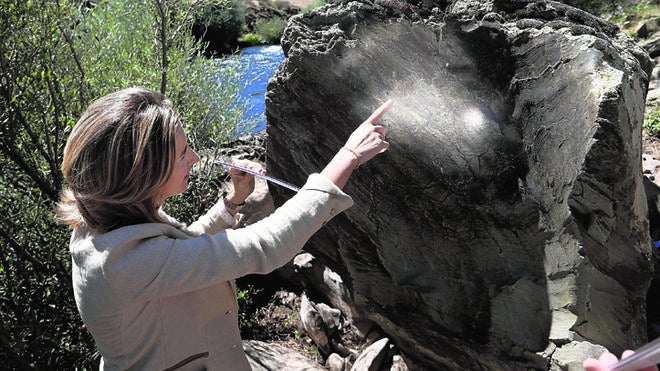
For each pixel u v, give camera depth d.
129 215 1.26
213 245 1.21
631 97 2.29
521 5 2.62
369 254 2.66
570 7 2.69
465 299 2.44
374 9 2.63
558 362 2.12
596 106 2.13
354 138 1.40
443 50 2.53
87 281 1.20
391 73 2.53
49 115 3.03
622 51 2.56
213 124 4.16
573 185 2.16
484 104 2.46
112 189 1.20
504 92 2.45
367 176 2.53
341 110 2.54
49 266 2.96
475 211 2.39
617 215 2.29
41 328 2.83
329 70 2.52
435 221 2.48
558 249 2.23
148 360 1.27
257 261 1.23
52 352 2.85
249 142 5.13
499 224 2.36
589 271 2.18
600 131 2.11
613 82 2.15
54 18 2.98
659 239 3.35
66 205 1.31
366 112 2.50
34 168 2.99
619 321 2.28
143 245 1.20
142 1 4.28
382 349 2.73
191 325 1.29
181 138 1.29
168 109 1.26
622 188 2.21
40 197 2.98
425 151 2.44
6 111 2.69
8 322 2.78
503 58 2.45
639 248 2.50
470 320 2.41
